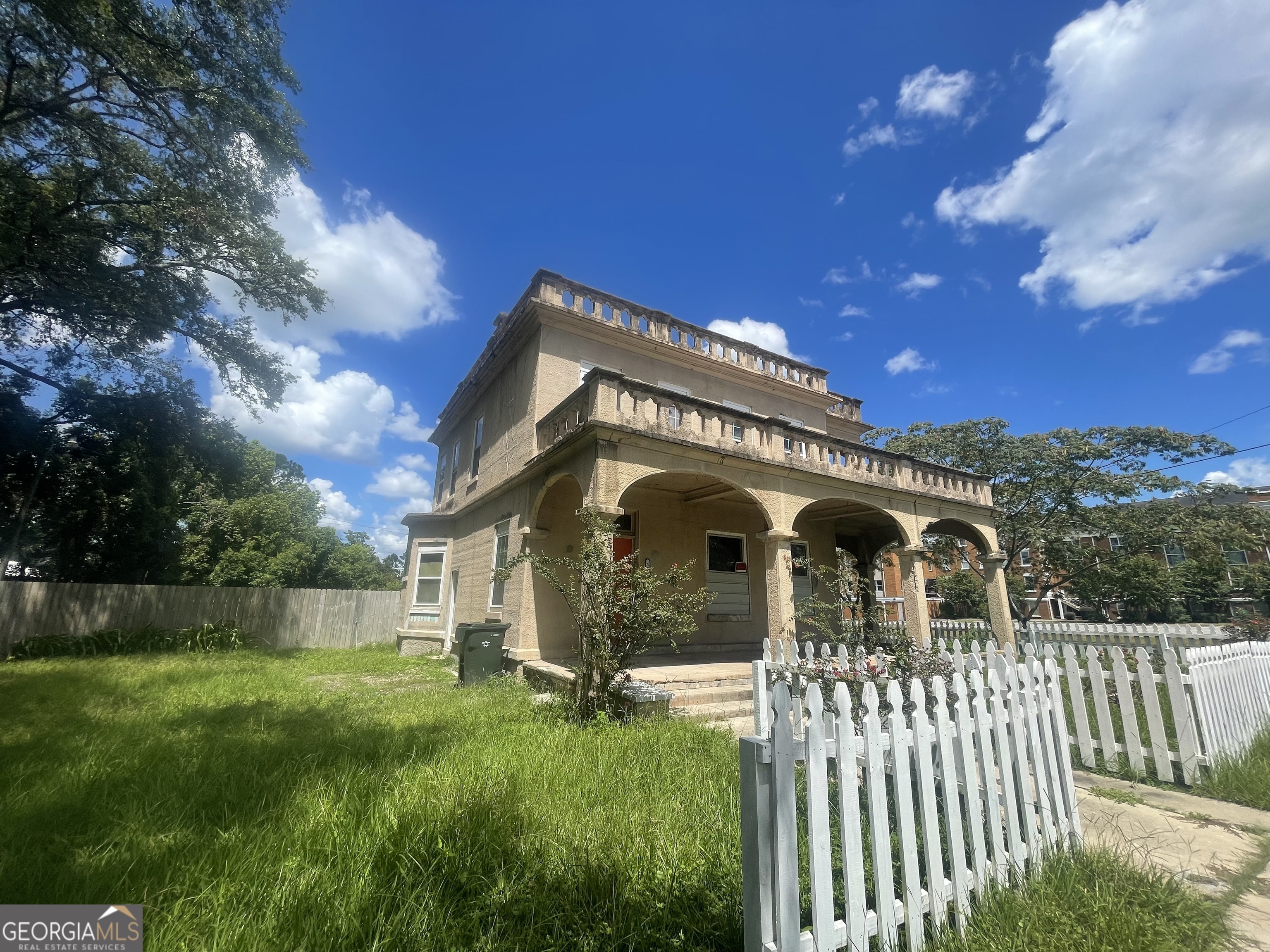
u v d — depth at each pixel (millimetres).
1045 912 2451
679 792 3900
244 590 16078
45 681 8836
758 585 12961
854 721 3986
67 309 12562
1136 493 17672
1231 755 4770
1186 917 2498
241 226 12883
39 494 16109
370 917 2357
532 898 2551
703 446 8578
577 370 11406
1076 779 4805
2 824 3219
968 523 12609
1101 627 16219
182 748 4828
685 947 2287
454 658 12773
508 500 11727
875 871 2242
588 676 6309
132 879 2639
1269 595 28891
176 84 10570
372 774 3975
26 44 9844
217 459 17547
